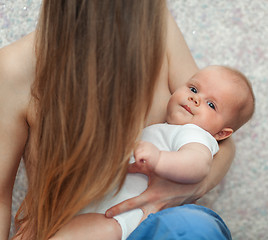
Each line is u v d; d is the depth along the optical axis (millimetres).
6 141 854
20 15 1417
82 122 701
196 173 789
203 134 877
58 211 777
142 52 676
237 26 1507
